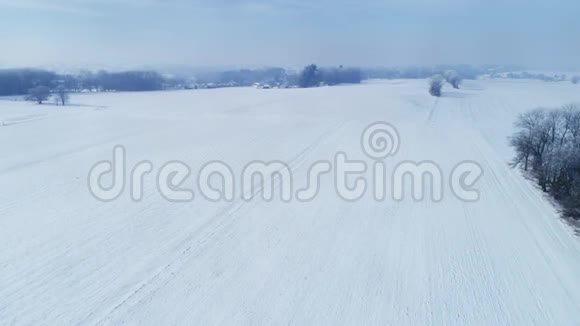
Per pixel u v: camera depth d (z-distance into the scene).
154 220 19.11
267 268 15.04
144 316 12.35
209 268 15.03
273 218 19.42
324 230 18.20
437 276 14.55
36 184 23.59
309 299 13.20
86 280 14.20
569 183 21.39
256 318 12.27
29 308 12.68
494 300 13.23
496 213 20.17
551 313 12.61
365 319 12.27
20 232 17.64
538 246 16.81
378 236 17.64
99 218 19.22
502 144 34.53
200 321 12.14
